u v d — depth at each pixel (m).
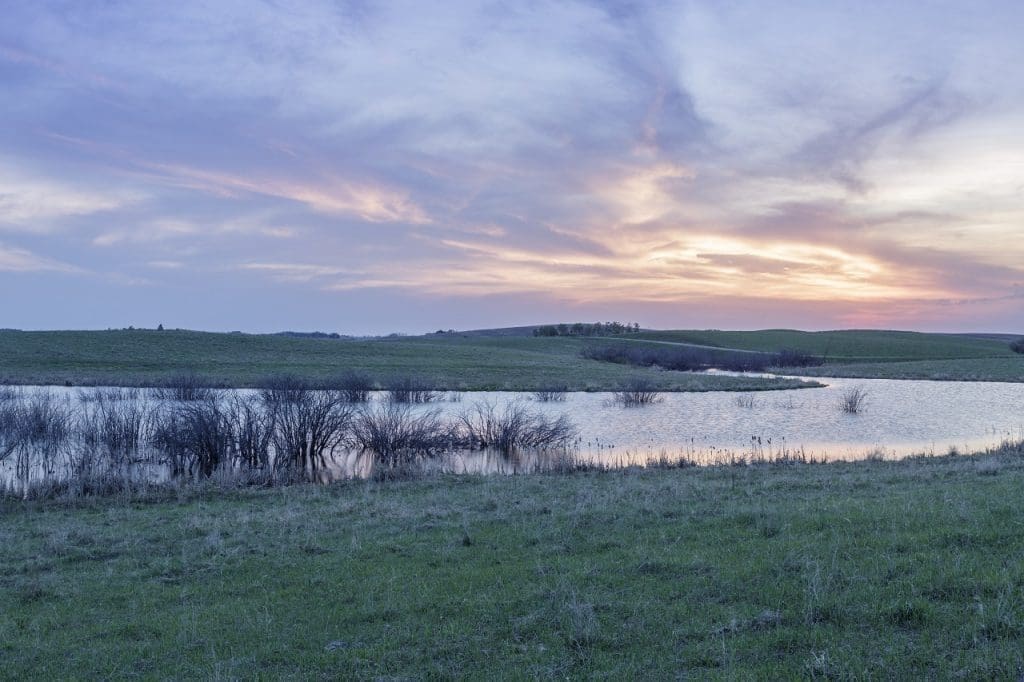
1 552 11.62
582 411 39.66
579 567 9.09
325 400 25.61
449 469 21.86
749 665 6.06
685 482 16.44
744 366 87.94
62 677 6.92
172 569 10.27
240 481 19.22
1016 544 8.44
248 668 6.80
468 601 8.07
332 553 10.68
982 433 31.11
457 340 129.75
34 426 22.61
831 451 25.62
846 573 7.91
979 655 5.83
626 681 6.00
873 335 153.50
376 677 6.42
